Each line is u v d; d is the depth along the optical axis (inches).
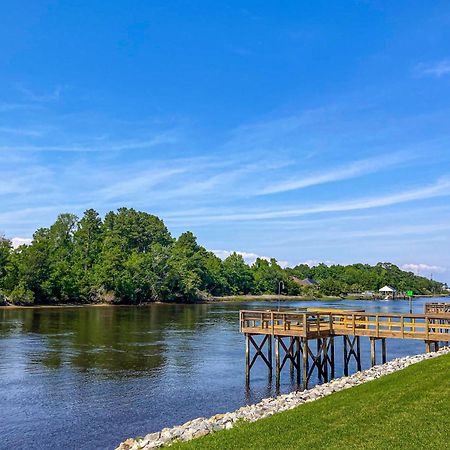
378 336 1123.9
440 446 435.2
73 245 5344.5
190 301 5231.3
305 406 631.8
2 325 2342.5
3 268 4156.0
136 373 1237.7
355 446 449.7
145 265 4899.1
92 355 1480.1
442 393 587.5
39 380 1149.7
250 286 6525.6
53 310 3582.7
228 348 1651.1
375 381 726.5
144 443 595.8
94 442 753.6
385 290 6761.8
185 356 1486.2
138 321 2662.4
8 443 748.6
